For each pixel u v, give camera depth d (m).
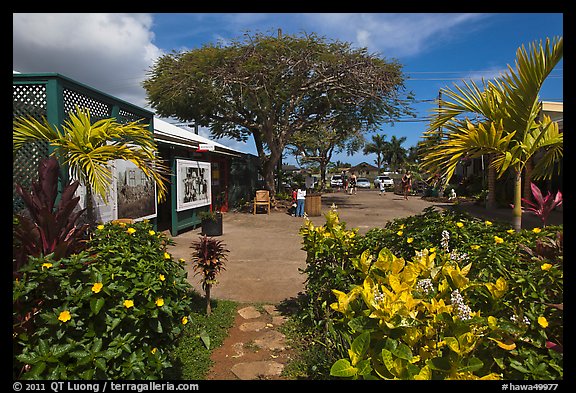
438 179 4.82
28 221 2.69
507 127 4.32
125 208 7.31
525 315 1.92
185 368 3.11
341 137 24.23
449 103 4.62
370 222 12.77
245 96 15.45
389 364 1.52
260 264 6.74
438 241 3.38
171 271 2.95
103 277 2.29
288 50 14.65
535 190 4.43
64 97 5.26
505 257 2.63
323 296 3.77
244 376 3.00
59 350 1.97
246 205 17.14
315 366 2.88
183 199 10.49
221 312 4.30
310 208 14.70
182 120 18.89
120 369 2.23
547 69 3.88
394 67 16.47
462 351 1.57
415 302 1.71
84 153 4.24
